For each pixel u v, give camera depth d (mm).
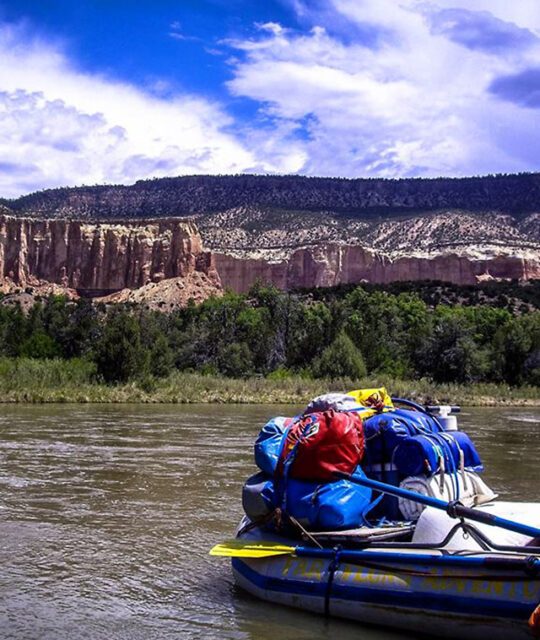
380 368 66062
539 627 5402
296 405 41812
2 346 70438
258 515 7555
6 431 22750
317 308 98625
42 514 11141
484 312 97375
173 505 11797
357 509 7191
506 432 26266
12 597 7520
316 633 6461
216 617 6902
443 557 6246
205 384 51562
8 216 189375
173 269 185625
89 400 40844
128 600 7426
